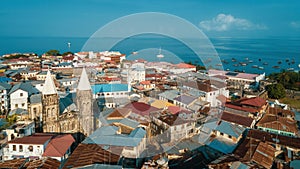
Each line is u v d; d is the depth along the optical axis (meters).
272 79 119.62
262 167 37.19
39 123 47.88
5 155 37.06
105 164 28.38
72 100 50.88
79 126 41.19
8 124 48.78
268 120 59.97
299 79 114.12
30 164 33.47
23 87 63.56
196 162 37.00
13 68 115.81
